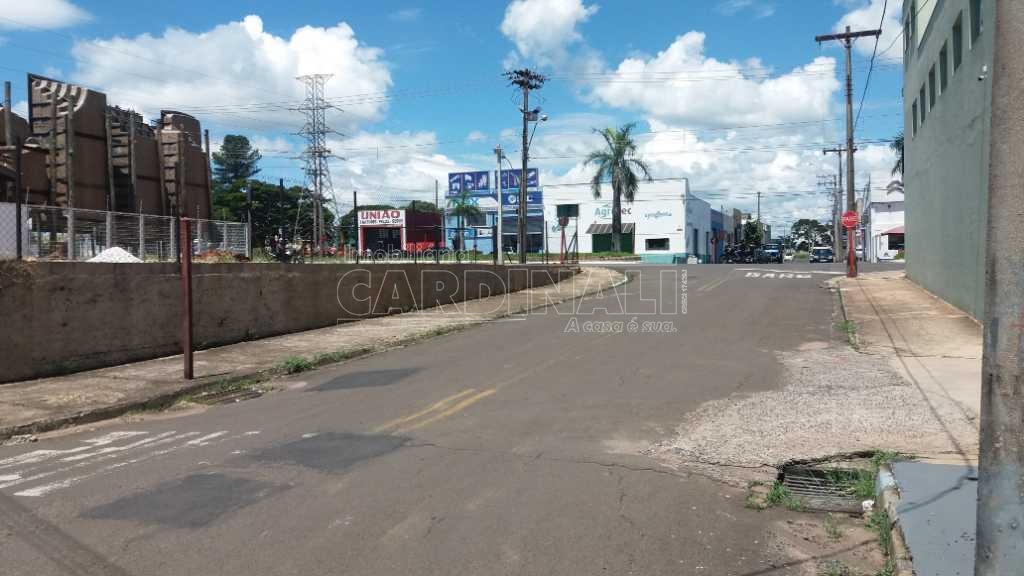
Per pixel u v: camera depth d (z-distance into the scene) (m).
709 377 10.64
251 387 11.15
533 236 70.81
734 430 7.62
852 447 6.86
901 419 7.75
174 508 5.54
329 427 8.12
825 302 21.47
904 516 4.87
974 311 15.27
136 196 21.41
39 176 19.27
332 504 5.57
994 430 3.17
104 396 9.90
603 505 5.51
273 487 6.01
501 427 7.93
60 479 6.44
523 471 6.35
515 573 4.36
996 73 3.18
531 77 43.28
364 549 4.71
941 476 5.70
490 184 72.88
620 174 56.53
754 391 9.58
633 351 13.27
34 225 13.27
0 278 10.77
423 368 12.05
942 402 8.43
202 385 10.75
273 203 49.09
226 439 7.75
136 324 12.89
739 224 109.44
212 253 17.55
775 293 24.58
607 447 7.10
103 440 8.00
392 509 5.44
